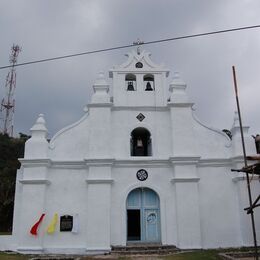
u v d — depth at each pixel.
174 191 22.47
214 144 23.75
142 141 24.83
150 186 22.56
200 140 23.81
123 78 25.14
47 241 21.25
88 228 21.23
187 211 21.78
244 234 21.41
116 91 24.73
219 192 22.62
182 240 21.25
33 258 18.03
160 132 23.92
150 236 22.20
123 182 22.58
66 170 22.75
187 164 22.66
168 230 21.77
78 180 22.56
